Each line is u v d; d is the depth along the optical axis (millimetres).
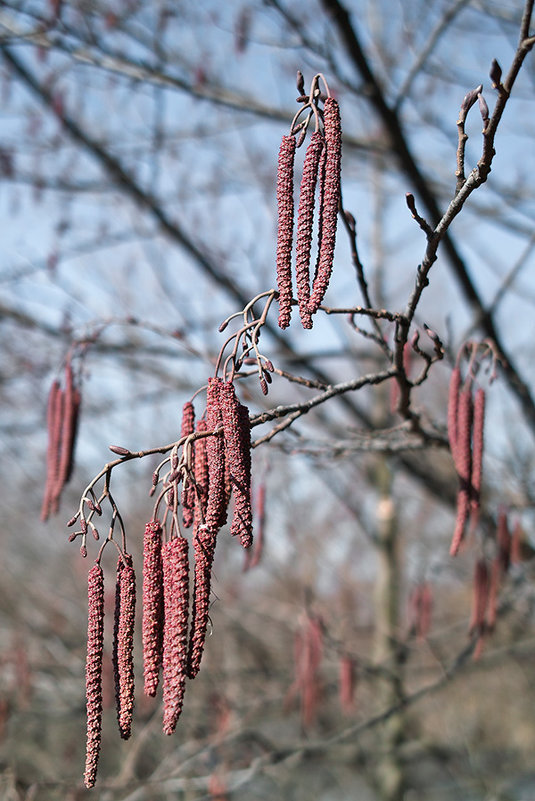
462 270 5219
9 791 5652
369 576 14328
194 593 2490
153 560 2547
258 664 10641
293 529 11578
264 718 10625
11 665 8859
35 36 5680
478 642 5062
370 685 11031
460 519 3682
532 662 10430
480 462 3727
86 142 7020
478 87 2553
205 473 2582
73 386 4109
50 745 11391
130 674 2512
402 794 10180
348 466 11297
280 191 2656
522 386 5656
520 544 6289
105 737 10242
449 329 4477
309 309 2570
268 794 9727
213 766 7703
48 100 6887
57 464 4035
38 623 10781
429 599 6949
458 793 10609
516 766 11125
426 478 7082
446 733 11594
